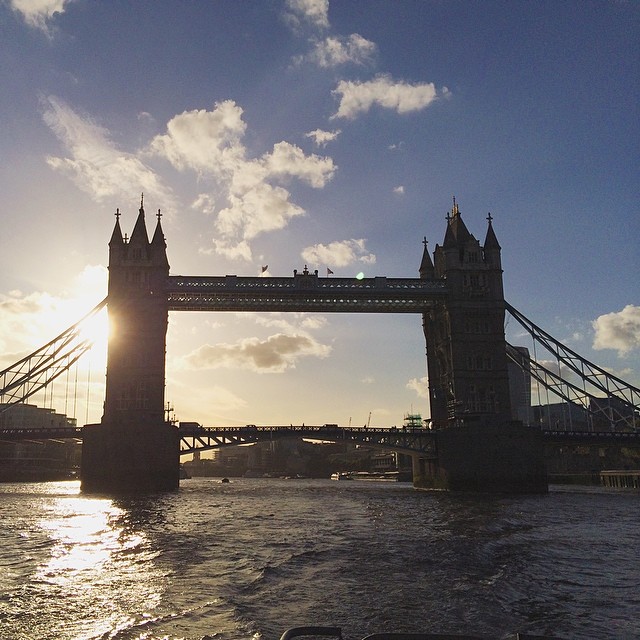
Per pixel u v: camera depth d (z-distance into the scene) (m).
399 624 20.70
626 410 134.88
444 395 125.19
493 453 111.88
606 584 27.44
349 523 53.97
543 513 65.00
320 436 119.44
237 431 117.56
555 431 122.31
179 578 27.88
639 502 84.00
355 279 120.25
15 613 21.64
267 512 66.38
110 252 117.50
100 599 23.72
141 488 107.00
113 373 113.25
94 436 108.25
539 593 25.59
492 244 123.88
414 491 120.12
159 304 115.94
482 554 35.47
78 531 46.38
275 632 19.55
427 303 128.00
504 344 120.12
